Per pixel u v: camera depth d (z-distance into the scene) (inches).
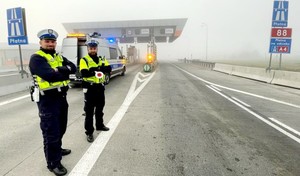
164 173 117.8
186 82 502.6
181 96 332.2
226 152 144.1
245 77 617.6
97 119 178.4
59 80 111.8
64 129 129.2
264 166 126.5
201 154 140.6
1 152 141.2
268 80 506.0
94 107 171.8
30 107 263.1
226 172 119.6
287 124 204.4
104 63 171.9
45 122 112.7
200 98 319.6
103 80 167.5
